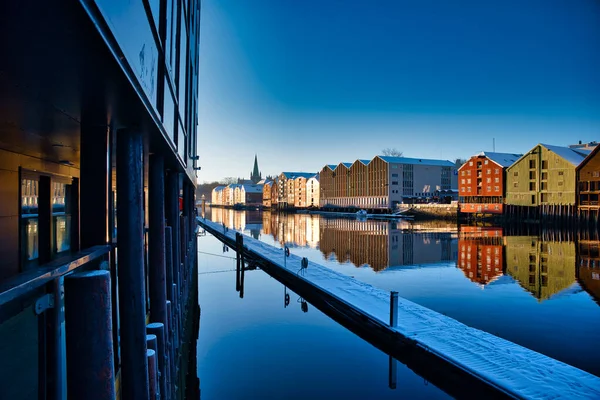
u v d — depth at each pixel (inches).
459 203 3070.9
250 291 802.2
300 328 559.8
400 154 5201.8
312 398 370.6
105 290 123.9
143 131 192.1
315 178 4751.5
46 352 140.9
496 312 641.0
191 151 605.0
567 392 296.2
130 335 173.2
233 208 6747.1
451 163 3794.3
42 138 188.1
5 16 70.4
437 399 356.8
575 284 856.9
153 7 158.1
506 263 1133.7
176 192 463.2
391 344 436.8
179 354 419.5
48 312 140.8
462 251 1380.4
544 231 2133.4
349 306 542.3
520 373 325.7
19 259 204.7
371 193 3683.6
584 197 2423.7
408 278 922.1
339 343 496.7
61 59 93.1
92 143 170.6
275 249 1237.1
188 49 456.8
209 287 858.1
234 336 538.3
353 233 2064.5
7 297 77.9
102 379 122.1
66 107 138.6
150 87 151.2
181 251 613.6
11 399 151.2
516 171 2795.3
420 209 3225.9
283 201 5423.2
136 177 177.6
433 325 446.6
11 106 137.1
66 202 275.6
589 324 576.7
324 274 781.3
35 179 227.0
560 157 2519.7
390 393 372.2
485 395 317.1
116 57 93.7
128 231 174.4
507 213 2778.1
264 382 406.0
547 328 560.4
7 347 151.4
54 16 70.5
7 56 92.0
